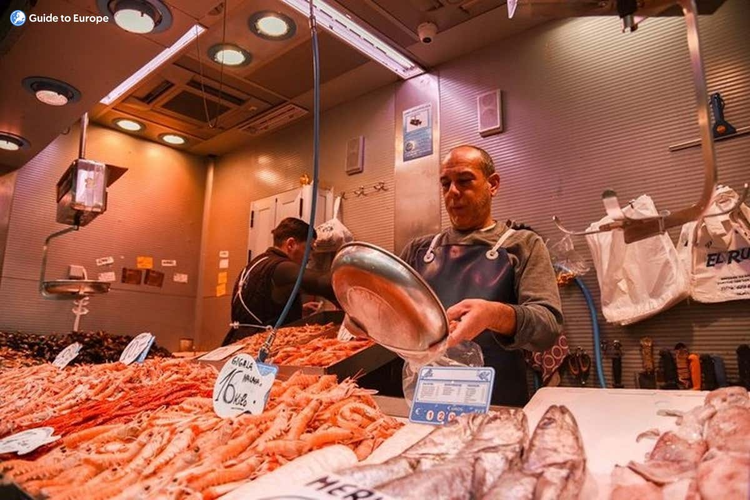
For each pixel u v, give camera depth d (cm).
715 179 81
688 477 63
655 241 254
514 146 328
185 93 407
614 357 269
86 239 452
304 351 234
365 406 126
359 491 57
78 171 300
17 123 325
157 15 244
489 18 320
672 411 93
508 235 197
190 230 526
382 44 342
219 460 94
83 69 276
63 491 87
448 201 211
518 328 150
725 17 262
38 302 418
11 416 154
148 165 500
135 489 83
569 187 301
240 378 127
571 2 118
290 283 304
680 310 253
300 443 102
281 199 443
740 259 233
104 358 345
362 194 401
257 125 466
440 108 368
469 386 109
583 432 92
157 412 136
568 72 313
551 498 57
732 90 255
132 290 475
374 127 404
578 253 289
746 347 230
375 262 95
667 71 277
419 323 97
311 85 395
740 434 70
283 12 302
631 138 283
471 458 67
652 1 108
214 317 502
